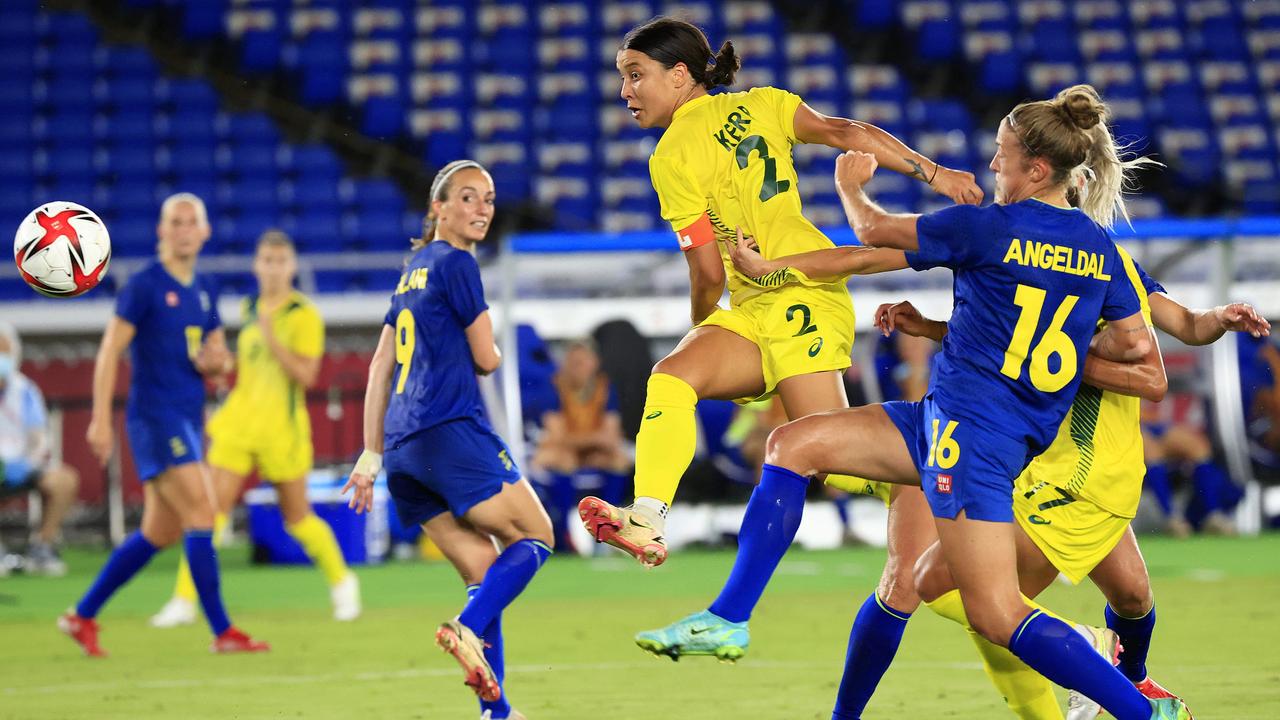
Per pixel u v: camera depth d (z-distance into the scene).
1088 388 11.60
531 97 57.00
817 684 16.11
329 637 21.41
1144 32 61.06
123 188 52.19
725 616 11.25
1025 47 60.56
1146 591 12.41
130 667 18.38
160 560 38.81
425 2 59.56
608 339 37.97
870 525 39.19
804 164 53.66
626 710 14.42
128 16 59.00
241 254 50.56
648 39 13.55
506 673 17.28
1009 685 11.75
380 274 48.19
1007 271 10.74
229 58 58.38
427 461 13.91
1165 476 39.28
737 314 13.37
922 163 13.09
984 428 10.70
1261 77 59.91
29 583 31.97
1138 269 12.24
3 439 33.94
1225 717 13.38
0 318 41.53
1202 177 56.47
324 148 53.53
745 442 38.12
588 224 52.56
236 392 24.25
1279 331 39.69
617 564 34.41
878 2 61.59
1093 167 12.11
